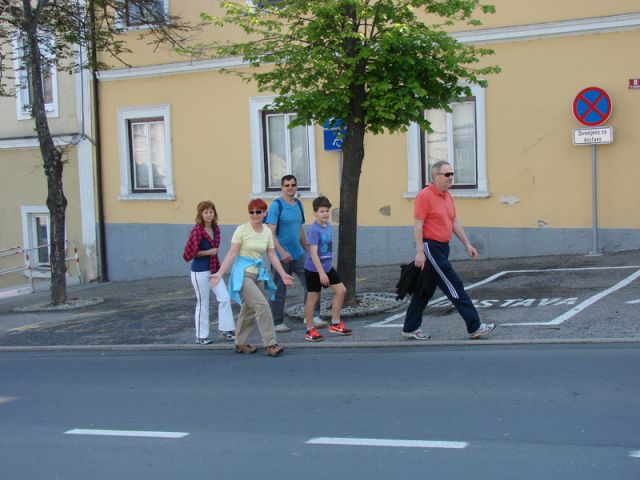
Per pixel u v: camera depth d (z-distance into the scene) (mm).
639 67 12750
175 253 17109
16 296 17500
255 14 10109
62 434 6215
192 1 16328
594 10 12961
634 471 4570
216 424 6172
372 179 14906
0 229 19500
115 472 5215
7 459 5645
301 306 10969
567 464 4738
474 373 7082
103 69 16453
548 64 13359
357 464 5008
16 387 8055
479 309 9859
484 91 13844
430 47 9664
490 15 13680
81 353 9773
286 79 10195
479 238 14102
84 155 17891
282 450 5410
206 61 16312
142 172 17562
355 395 6699
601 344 7758
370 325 9578
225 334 9703
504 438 5301
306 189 15883
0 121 19172
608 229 13125
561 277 11352
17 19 14000
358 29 9945
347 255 10492
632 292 9859
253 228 8570
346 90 9734
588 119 12688
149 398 7184
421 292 8328
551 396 6207
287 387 7168
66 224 18297
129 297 14516
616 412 5707
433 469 4812
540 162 13547
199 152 16656
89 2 15062
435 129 14492
